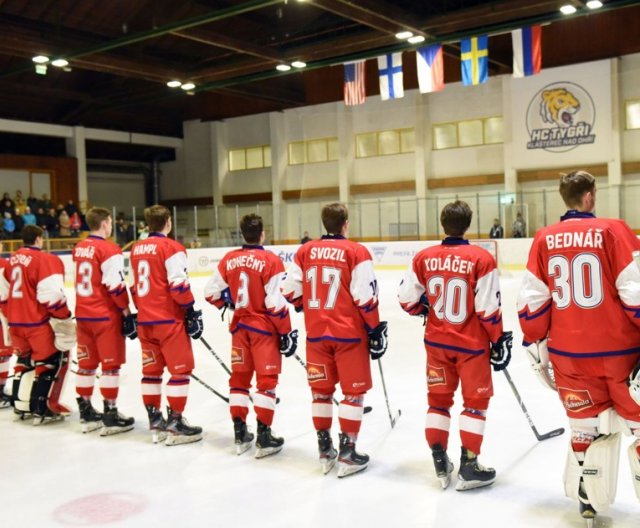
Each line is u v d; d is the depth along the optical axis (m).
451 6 18.44
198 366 6.95
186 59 22.08
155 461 4.01
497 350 3.35
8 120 24.36
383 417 4.80
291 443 4.29
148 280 4.28
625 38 19.98
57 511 3.31
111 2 17.34
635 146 20.20
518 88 21.58
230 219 25.97
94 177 29.48
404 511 3.18
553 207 21.11
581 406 2.92
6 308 5.20
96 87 24.67
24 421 5.05
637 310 2.71
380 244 18.33
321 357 3.74
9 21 16.30
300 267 3.85
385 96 15.65
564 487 3.07
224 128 28.75
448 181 23.52
